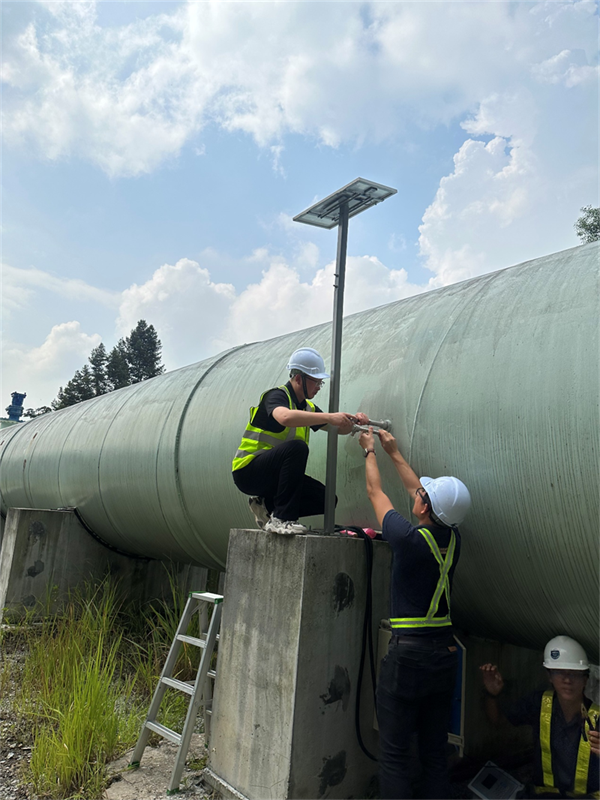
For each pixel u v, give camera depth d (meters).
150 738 4.12
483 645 3.78
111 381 43.28
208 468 4.91
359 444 3.60
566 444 2.66
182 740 3.48
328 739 3.03
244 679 3.28
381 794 2.69
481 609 3.38
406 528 2.81
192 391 5.57
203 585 7.67
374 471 3.20
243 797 3.13
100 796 3.38
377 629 3.30
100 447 6.75
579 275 2.95
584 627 2.90
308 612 3.01
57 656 5.15
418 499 2.91
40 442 8.60
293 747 2.90
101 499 6.74
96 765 3.67
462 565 3.22
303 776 2.92
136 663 5.50
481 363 3.10
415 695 2.72
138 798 3.36
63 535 7.38
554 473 2.71
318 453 3.94
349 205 3.68
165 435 5.57
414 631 2.74
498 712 3.63
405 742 2.74
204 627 3.96
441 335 3.44
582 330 2.73
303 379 3.47
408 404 3.40
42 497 8.38
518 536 2.90
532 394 2.81
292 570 3.09
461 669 3.28
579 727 2.87
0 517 10.57
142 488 5.86
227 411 4.86
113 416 6.91
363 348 3.99
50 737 3.96
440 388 3.25
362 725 3.19
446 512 2.79
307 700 2.96
